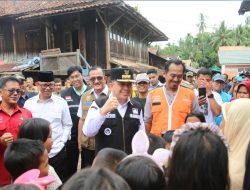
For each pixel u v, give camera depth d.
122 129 3.63
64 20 17.17
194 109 4.06
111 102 3.31
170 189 1.60
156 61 27.33
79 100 5.58
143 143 2.13
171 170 1.60
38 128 2.98
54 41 17.45
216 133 1.65
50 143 3.12
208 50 57.53
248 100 2.36
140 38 24.17
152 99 4.09
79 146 5.07
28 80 8.39
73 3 15.55
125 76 3.55
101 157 2.19
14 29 18.70
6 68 16.94
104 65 16.44
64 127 4.86
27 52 18.55
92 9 14.88
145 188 1.55
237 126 2.26
